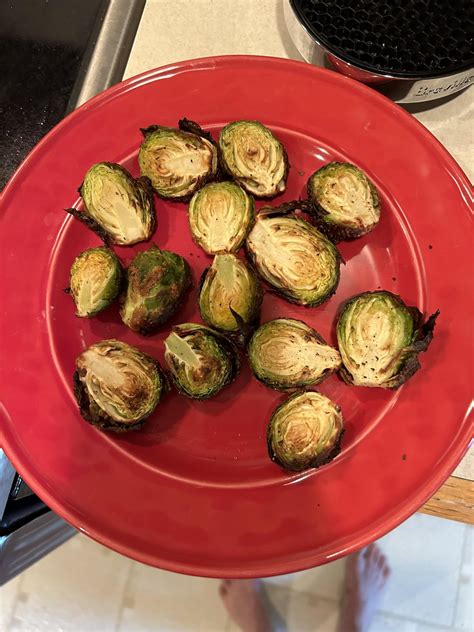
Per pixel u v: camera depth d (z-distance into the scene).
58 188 0.29
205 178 0.29
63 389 0.27
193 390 0.26
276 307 0.29
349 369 0.26
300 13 0.28
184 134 0.29
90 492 0.26
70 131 0.29
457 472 0.28
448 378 0.26
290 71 0.28
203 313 0.27
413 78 0.27
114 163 0.28
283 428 0.26
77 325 0.28
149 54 0.33
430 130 0.31
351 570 0.36
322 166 0.29
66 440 0.26
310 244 0.27
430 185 0.27
